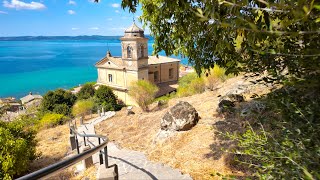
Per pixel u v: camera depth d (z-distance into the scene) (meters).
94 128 12.44
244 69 2.21
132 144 8.34
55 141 11.70
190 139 6.79
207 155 5.58
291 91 2.03
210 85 13.84
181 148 6.42
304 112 1.87
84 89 33.19
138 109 16.09
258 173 2.03
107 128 12.07
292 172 1.60
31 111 29.73
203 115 8.27
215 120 7.47
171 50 3.34
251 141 2.24
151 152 6.77
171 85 40.22
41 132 14.05
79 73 96.12
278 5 1.00
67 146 10.43
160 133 7.79
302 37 1.66
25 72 98.75
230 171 4.60
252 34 1.36
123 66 35.28
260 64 2.09
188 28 2.79
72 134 9.61
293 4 1.00
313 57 1.47
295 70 1.84
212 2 1.34
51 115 17.69
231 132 6.07
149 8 3.14
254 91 7.47
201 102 10.36
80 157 2.38
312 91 1.83
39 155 9.25
